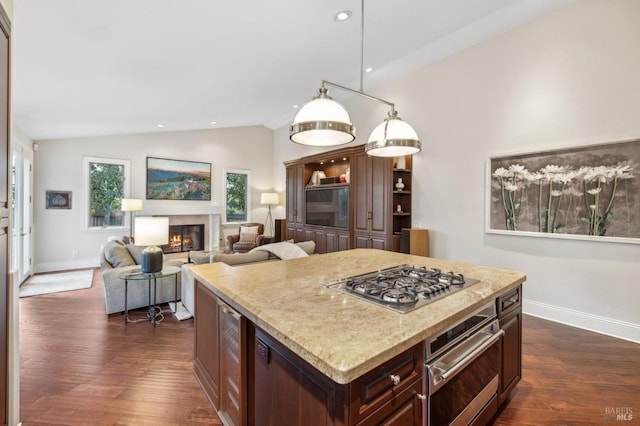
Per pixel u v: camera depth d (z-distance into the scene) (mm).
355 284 1640
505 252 3668
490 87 3748
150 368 2389
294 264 2238
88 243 5992
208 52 3164
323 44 3512
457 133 4105
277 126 8141
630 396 2062
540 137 3330
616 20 2838
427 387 1205
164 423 1806
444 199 4277
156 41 2742
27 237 5078
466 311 1359
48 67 2867
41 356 2561
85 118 4598
